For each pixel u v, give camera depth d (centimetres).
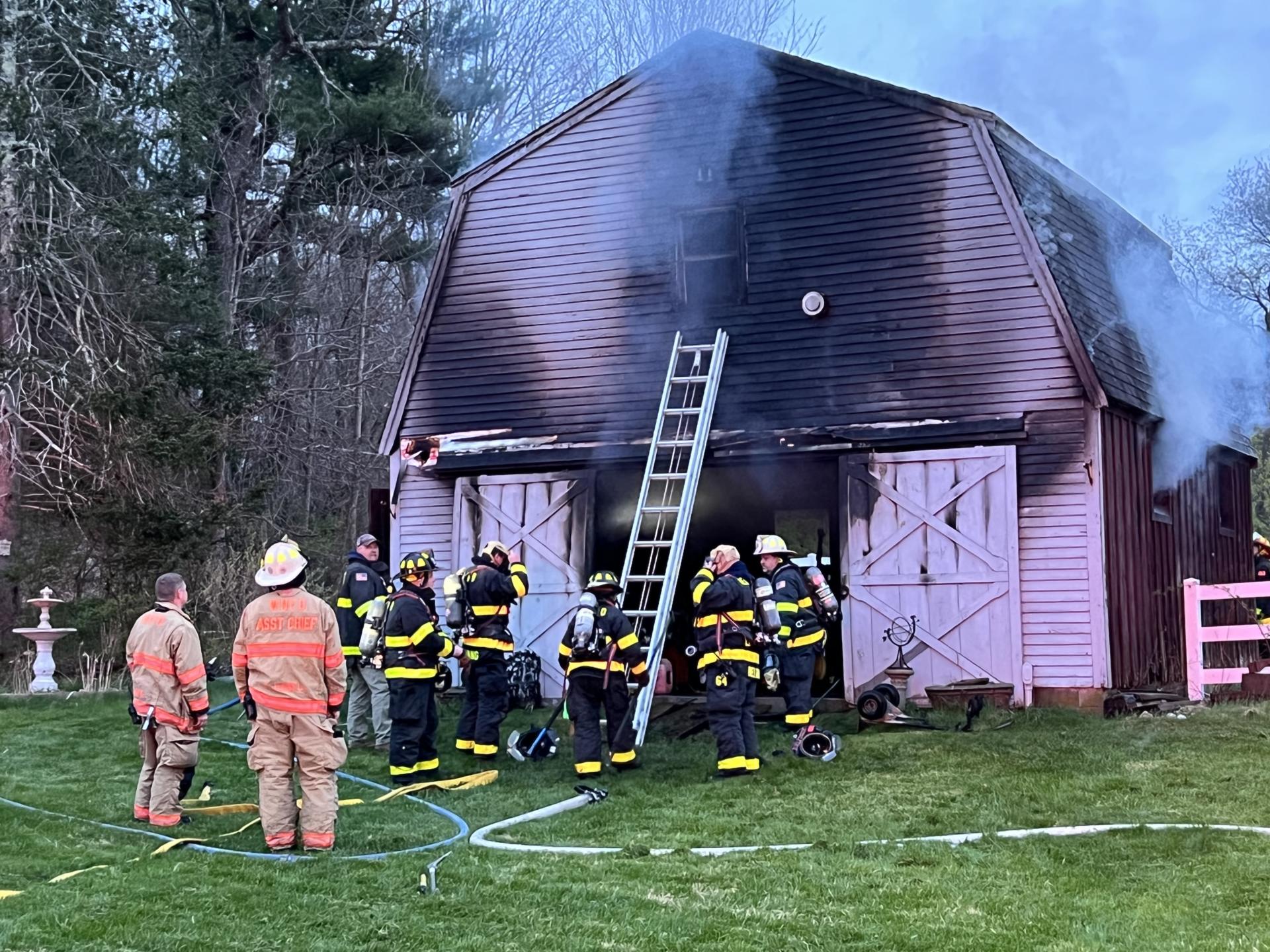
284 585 723
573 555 1399
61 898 607
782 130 1386
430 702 960
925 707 1235
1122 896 588
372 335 3025
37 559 1839
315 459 2961
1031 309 1259
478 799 882
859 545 1294
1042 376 1249
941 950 517
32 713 1319
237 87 2750
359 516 2980
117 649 1756
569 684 975
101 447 1859
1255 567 1831
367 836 757
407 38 2964
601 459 1398
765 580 988
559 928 555
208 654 1773
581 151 1473
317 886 629
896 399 1302
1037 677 1223
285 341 2905
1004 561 1238
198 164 2556
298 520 2850
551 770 998
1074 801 809
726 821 789
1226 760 924
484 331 1487
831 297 1342
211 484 2320
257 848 724
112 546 1888
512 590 1056
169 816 793
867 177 1341
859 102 1351
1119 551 1274
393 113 2752
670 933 545
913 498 1280
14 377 1852
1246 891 588
